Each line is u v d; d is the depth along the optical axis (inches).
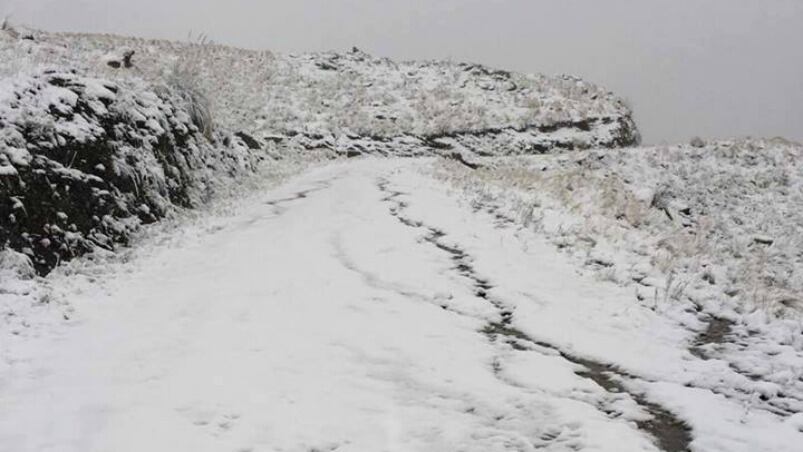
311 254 427.5
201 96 701.3
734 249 638.5
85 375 252.2
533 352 283.4
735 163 925.8
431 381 251.8
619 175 887.7
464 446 205.3
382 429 215.6
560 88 1588.3
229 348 278.1
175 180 550.3
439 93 1492.4
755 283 396.2
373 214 547.2
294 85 1432.1
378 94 1445.6
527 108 1439.5
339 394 239.0
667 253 433.7
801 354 282.4
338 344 285.0
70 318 312.5
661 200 715.4
